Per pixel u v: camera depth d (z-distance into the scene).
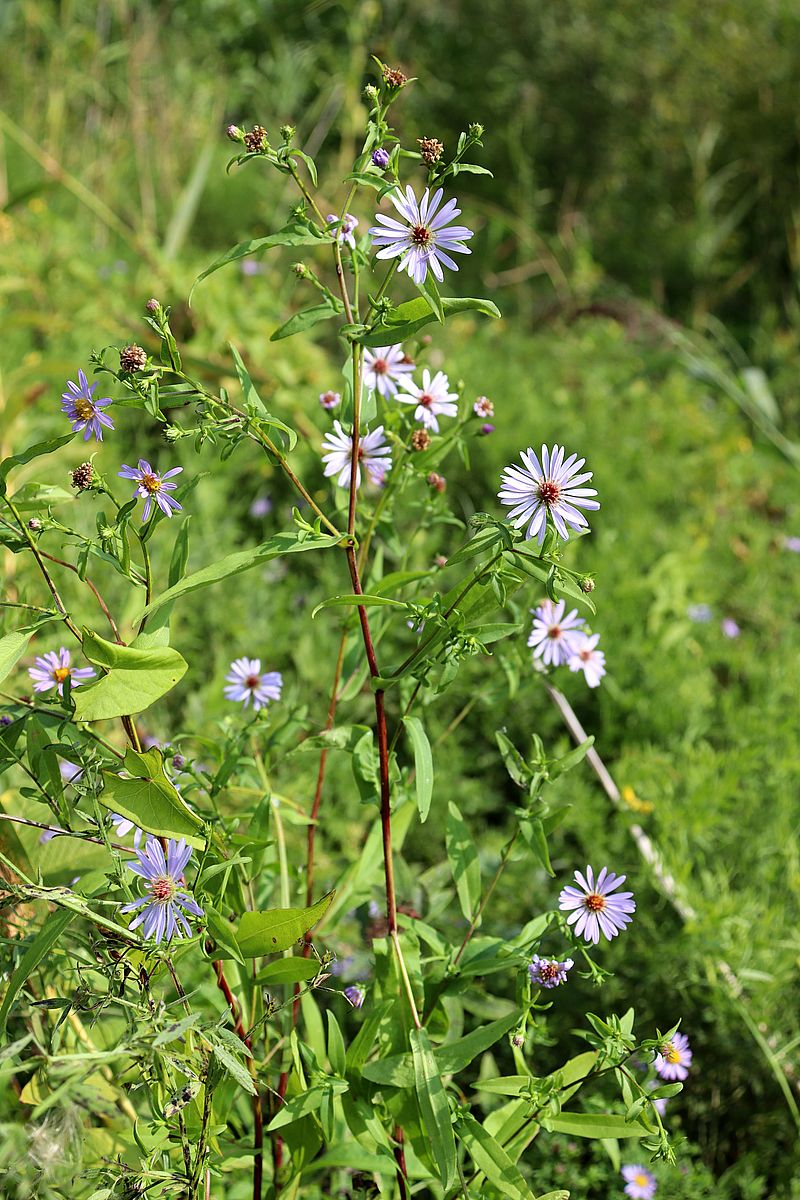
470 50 3.44
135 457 1.60
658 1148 0.84
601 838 1.18
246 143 0.79
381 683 0.84
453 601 0.82
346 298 0.80
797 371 2.39
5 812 0.95
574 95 3.34
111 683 0.77
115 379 0.79
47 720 0.82
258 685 0.98
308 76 2.94
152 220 2.45
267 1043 0.91
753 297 3.08
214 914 0.81
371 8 2.38
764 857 1.19
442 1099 0.82
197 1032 0.80
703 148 3.12
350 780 1.24
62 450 1.49
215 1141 0.82
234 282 1.88
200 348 1.73
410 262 0.79
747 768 1.23
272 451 0.81
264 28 3.16
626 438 1.94
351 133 2.26
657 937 1.11
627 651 1.43
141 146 2.48
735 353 2.58
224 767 0.87
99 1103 0.75
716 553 1.75
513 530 0.79
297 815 0.94
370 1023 0.85
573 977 1.11
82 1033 0.88
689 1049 1.09
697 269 2.98
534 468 0.79
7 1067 0.78
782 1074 1.05
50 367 1.50
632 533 1.68
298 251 2.23
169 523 1.47
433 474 0.93
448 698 1.35
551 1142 1.03
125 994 0.80
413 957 0.88
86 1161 0.84
